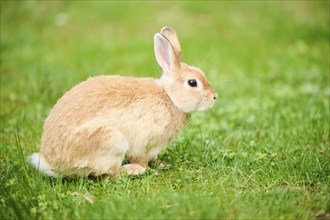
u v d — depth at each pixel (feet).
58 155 26.35
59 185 25.59
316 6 60.70
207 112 35.50
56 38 53.11
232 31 54.75
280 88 41.75
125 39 52.26
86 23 56.65
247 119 35.35
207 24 56.24
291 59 48.55
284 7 60.29
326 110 36.29
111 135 26.20
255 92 40.96
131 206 22.88
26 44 50.78
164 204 23.43
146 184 25.94
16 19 57.31
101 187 26.27
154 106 27.71
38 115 35.60
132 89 27.73
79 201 24.30
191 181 26.43
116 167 26.96
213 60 47.67
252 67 46.93
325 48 51.65
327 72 45.55
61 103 27.25
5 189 25.63
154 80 29.35
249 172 27.14
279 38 53.57
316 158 27.58
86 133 25.94
